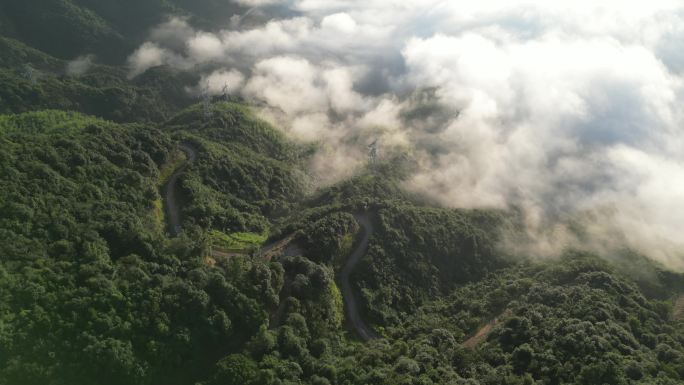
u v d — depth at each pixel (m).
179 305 147.88
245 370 141.00
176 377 141.38
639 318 182.62
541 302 187.38
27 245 149.75
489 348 164.88
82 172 188.62
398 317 197.75
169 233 197.38
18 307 133.38
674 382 139.12
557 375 146.38
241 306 155.75
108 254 161.50
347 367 153.88
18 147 183.25
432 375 149.62
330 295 184.38
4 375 122.94
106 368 131.50
